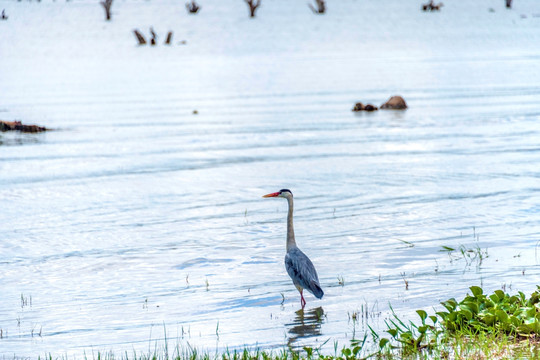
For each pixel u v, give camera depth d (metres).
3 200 20.08
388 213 17.48
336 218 17.19
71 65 63.25
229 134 30.72
